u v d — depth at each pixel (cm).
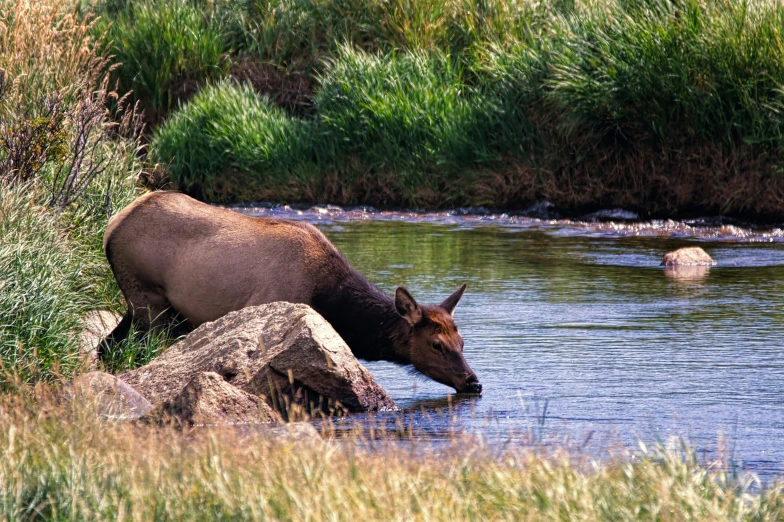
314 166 6656
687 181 5866
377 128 6562
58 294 2803
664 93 5766
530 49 6450
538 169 6219
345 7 7431
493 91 6469
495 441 2258
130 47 7194
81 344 2828
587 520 1504
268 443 1903
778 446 2252
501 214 6144
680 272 4441
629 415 2500
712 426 2408
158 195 3125
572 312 3666
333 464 1744
